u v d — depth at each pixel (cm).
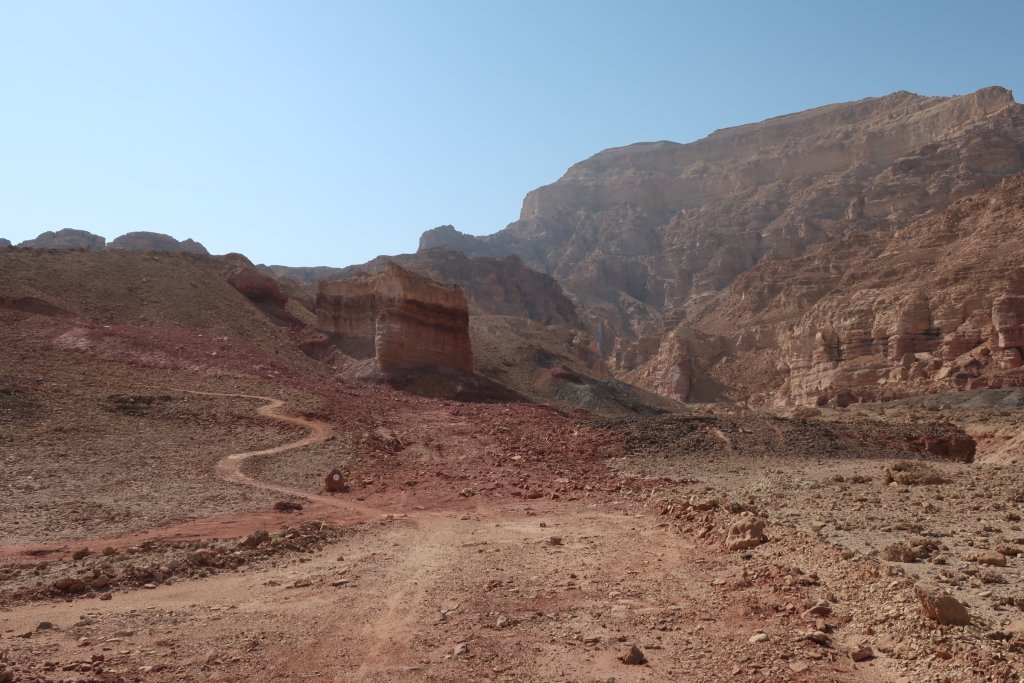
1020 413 6141
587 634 1056
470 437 3931
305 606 1251
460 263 19212
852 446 3450
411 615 1181
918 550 1324
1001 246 12712
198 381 4612
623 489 2642
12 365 4378
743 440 3519
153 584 1430
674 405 9238
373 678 919
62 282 6662
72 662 965
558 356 9556
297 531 1858
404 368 6600
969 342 10350
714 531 1698
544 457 3419
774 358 15238
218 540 1841
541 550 1662
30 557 1698
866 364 11706
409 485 2858
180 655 1006
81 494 2445
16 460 2822
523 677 912
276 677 924
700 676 890
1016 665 823
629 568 1445
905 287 12925
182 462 3019
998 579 1156
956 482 2267
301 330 7675
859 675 872
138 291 6975
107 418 3572
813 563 1327
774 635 1011
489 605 1220
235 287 8144
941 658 874
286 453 3288
